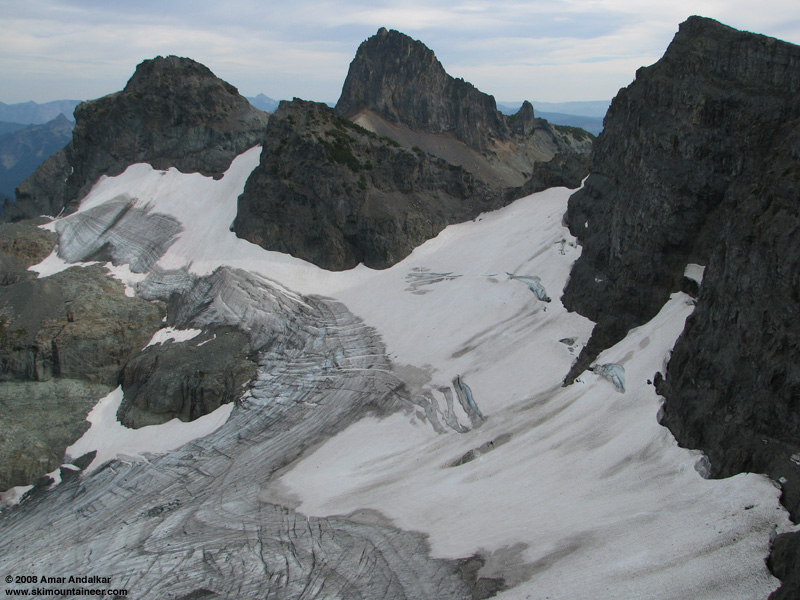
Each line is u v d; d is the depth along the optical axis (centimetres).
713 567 3175
